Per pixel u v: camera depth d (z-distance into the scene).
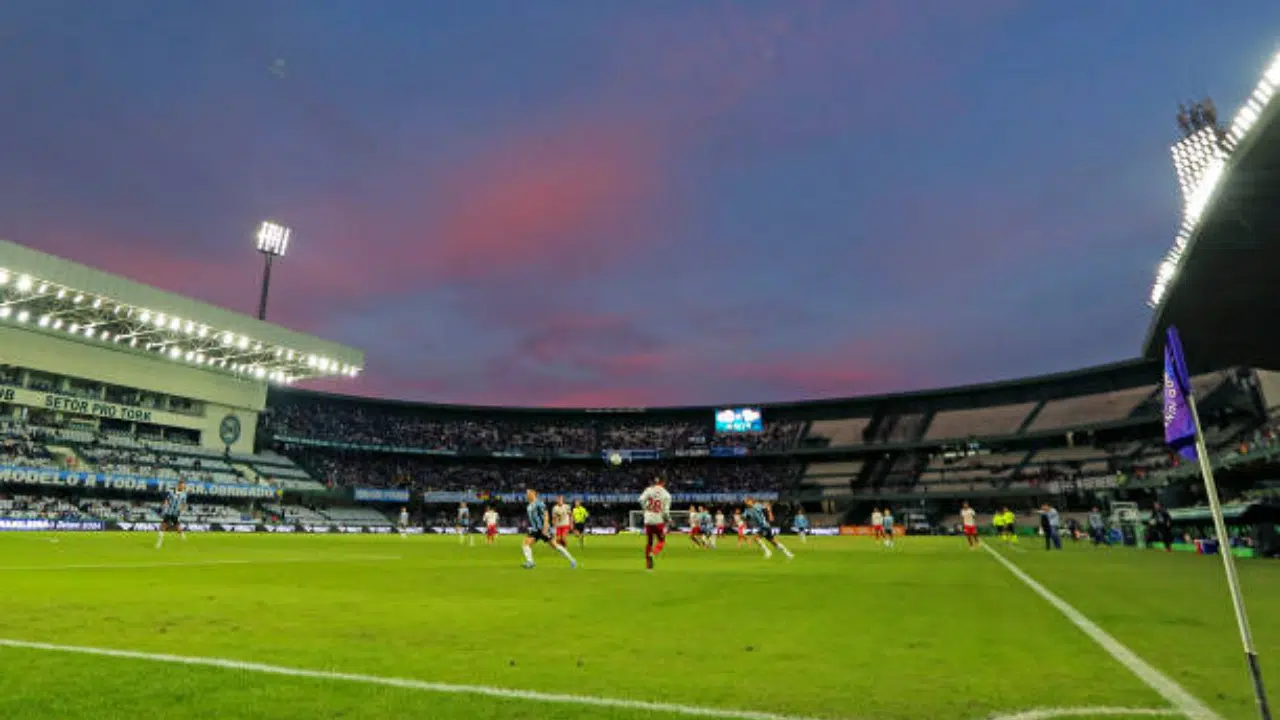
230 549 26.03
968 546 34.03
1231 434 43.34
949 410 80.38
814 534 69.62
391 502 73.69
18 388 50.47
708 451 82.25
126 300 46.53
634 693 4.43
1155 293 26.58
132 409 56.94
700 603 9.27
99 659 5.35
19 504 46.12
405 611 8.27
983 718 3.91
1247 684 4.61
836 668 5.15
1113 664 5.25
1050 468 67.19
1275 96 15.19
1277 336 28.27
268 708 4.05
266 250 62.06
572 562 17.19
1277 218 19.81
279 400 76.31
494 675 4.91
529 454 83.50
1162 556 23.97
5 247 40.28
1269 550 21.89
